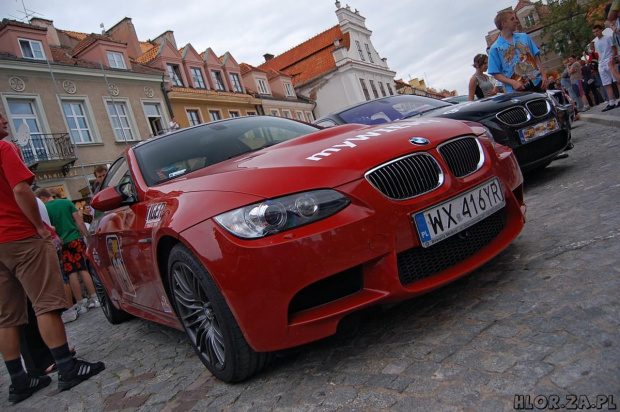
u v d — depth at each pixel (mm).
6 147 3150
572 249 2723
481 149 2721
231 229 2156
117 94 21766
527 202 4277
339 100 43625
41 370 3615
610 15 7324
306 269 2082
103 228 3822
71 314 6016
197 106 27328
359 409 1860
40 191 6586
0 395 3707
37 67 18203
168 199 2662
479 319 2256
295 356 2549
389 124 2889
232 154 3275
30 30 18891
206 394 2482
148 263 2930
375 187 2215
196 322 2615
